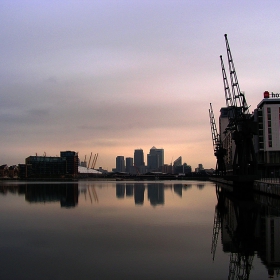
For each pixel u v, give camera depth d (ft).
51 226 145.69
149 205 229.45
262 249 103.71
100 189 456.04
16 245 110.32
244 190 363.97
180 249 103.71
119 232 130.52
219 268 85.46
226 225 144.36
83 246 108.06
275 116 478.59
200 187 494.59
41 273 82.17
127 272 82.64
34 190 443.73
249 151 356.79
